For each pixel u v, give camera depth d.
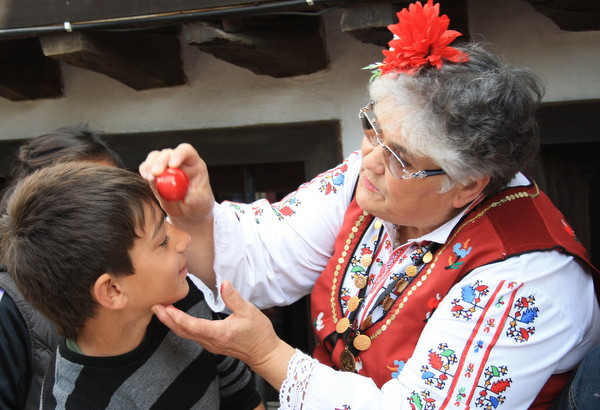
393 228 1.27
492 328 1.07
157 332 1.11
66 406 1.02
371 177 1.17
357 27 1.69
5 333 1.29
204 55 2.22
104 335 1.04
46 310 1.02
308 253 1.37
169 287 1.03
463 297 1.11
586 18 1.69
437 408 1.07
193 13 1.79
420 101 1.04
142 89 2.30
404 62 1.08
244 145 2.27
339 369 1.29
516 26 1.87
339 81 2.10
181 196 1.09
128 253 0.98
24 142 2.50
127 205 0.98
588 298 1.16
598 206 2.12
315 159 2.20
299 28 2.00
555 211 1.23
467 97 1.01
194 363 1.14
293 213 1.38
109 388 1.04
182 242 1.07
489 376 1.06
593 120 1.85
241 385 1.26
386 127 1.08
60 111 2.43
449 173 1.06
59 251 0.95
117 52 2.00
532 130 1.09
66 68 2.38
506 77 1.06
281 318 2.94
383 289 1.23
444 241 1.18
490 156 1.04
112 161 1.55
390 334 1.19
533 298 1.08
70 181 0.99
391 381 1.13
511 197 1.19
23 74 2.33
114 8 1.85
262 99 2.20
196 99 2.27
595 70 1.82
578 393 1.07
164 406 1.08
